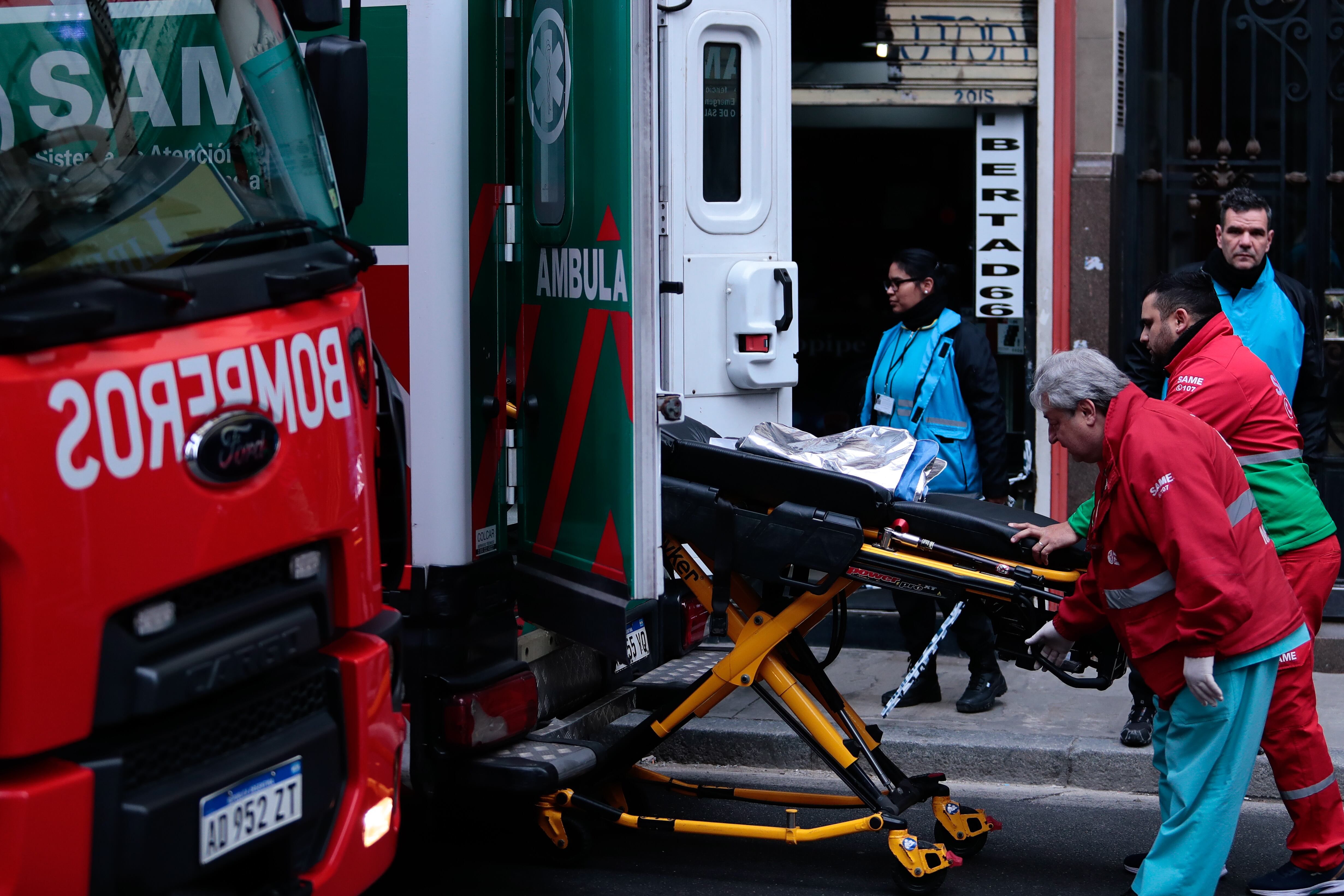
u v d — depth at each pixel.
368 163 5.99
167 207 4.33
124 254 4.05
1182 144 10.18
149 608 3.85
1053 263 10.16
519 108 6.52
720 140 8.91
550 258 6.35
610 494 6.02
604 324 6.00
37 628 3.57
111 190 4.35
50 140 4.59
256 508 4.11
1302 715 5.98
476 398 6.16
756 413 9.16
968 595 5.99
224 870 4.43
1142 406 5.64
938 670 9.52
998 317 10.41
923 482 6.22
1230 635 5.49
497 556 6.34
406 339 6.02
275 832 4.29
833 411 11.62
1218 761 5.66
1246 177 10.14
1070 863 6.71
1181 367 6.62
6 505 3.49
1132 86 10.10
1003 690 8.60
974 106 10.18
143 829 3.87
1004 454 8.57
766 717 8.48
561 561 6.34
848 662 9.70
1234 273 7.68
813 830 6.25
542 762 6.16
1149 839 7.03
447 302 5.98
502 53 6.30
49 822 3.67
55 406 3.58
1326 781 6.05
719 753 8.20
